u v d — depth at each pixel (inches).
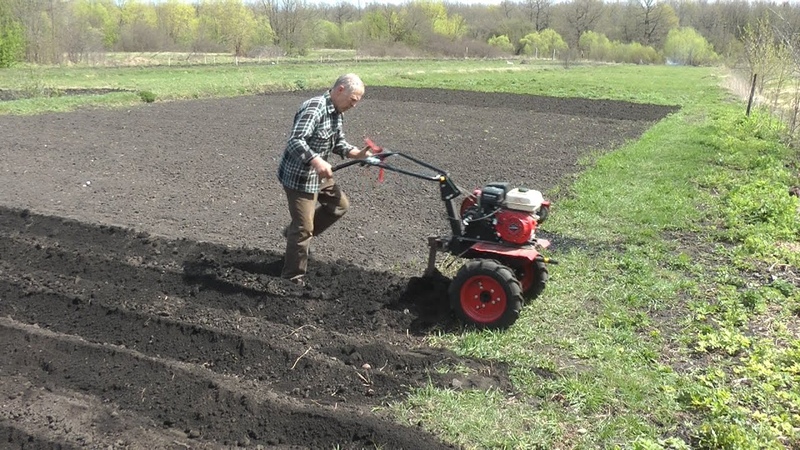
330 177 224.1
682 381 189.9
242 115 754.2
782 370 197.3
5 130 578.9
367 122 749.3
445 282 246.1
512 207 227.9
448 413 173.8
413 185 426.9
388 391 186.4
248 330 217.6
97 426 170.7
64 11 1481.3
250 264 262.4
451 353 206.8
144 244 281.1
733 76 1486.2
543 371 196.9
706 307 242.7
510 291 213.9
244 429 170.7
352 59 2055.9
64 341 208.7
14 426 167.8
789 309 247.6
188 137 586.6
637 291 257.6
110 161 465.4
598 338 217.0
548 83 1441.9
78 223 300.8
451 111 889.5
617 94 1203.2
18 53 1318.9
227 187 401.4
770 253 308.2
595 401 179.0
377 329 221.6
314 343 211.8
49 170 426.3
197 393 183.9
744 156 544.4
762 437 164.4
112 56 1744.6
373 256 286.0
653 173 472.1
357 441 164.7
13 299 241.3
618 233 332.5
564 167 505.7
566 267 279.0
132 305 232.5
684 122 785.6
